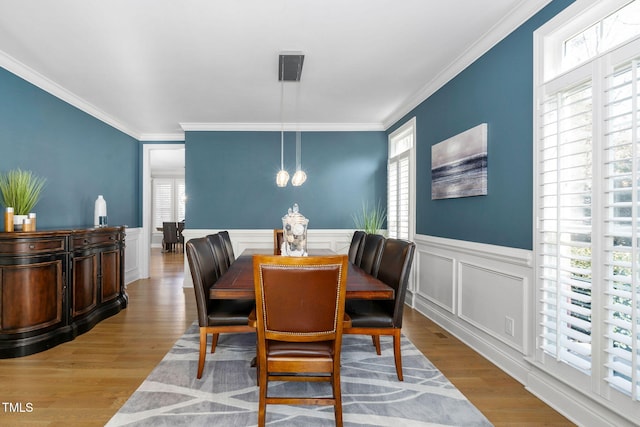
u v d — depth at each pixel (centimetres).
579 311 170
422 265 367
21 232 248
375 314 217
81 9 211
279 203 500
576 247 180
